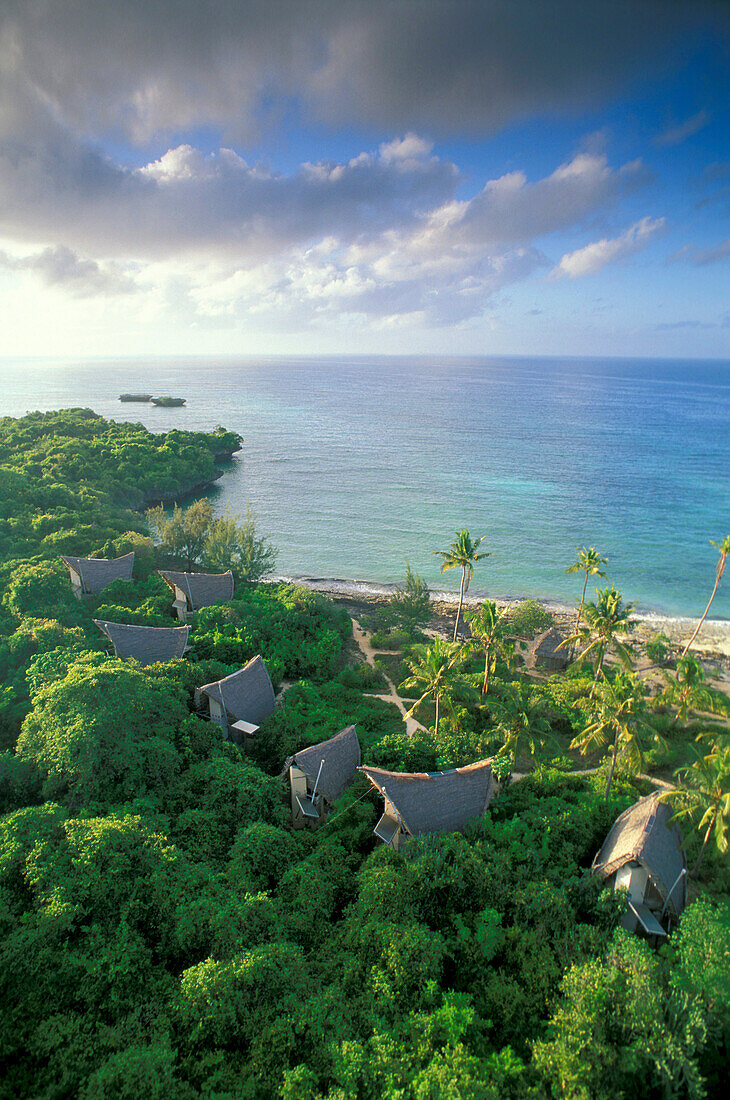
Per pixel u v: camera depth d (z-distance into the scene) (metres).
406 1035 22.05
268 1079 20.39
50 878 24.89
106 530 77.50
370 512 120.88
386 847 32.41
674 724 52.22
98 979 22.62
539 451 184.75
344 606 79.62
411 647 60.06
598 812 38.28
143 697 35.78
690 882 34.38
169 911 25.62
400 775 36.16
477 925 27.42
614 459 174.12
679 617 81.19
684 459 175.25
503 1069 20.83
